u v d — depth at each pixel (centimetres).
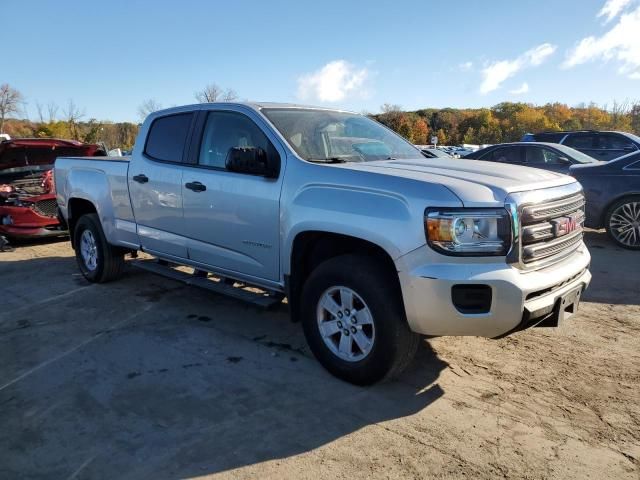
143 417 330
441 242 306
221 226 443
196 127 477
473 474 271
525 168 390
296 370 392
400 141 496
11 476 275
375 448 294
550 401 341
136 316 516
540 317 323
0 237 889
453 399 346
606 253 758
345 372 364
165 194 496
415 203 315
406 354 343
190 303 552
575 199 368
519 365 393
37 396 360
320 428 314
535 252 324
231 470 277
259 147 420
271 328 479
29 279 674
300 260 391
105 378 385
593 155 1310
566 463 279
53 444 303
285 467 279
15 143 913
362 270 342
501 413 328
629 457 283
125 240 570
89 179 604
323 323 377
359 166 370
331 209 352
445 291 306
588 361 398
